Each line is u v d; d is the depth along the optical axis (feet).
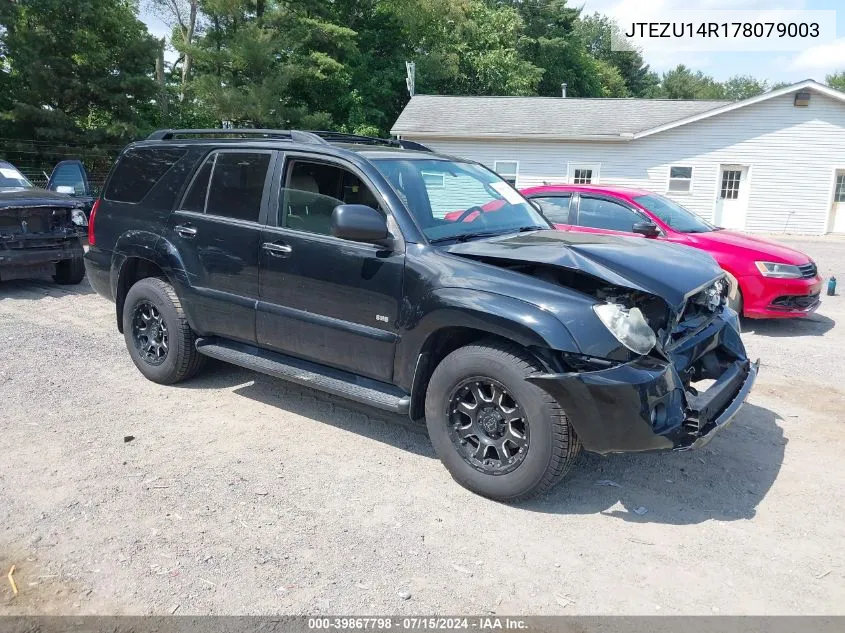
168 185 17.42
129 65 90.07
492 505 12.35
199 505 12.03
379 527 11.51
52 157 84.43
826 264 48.78
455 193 15.19
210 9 101.91
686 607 9.68
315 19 107.65
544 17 154.61
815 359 22.58
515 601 9.73
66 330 23.36
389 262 13.20
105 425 15.34
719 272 14.03
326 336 14.25
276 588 9.84
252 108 95.45
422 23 120.06
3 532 11.02
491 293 11.93
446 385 12.57
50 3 82.74
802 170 77.61
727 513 12.30
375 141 17.65
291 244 14.62
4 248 27.02
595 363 11.20
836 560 10.89
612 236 15.56
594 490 13.03
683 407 11.86
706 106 85.05
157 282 17.60
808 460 14.55
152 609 9.33
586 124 81.97
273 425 15.69
